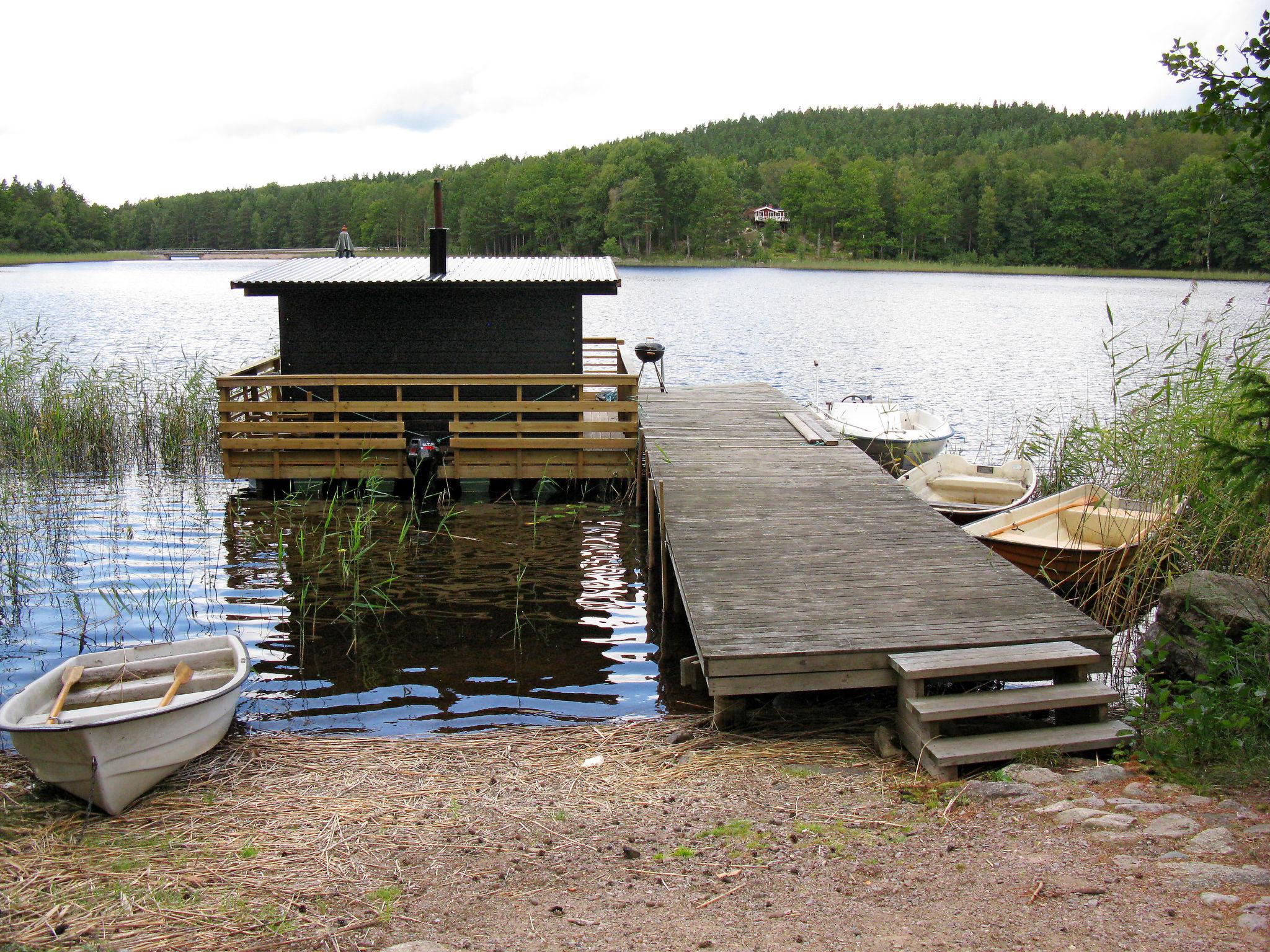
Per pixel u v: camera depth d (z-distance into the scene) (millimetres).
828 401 19969
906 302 56562
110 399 16109
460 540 11273
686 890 4004
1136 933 3350
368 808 5086
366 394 13961
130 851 4629
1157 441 9500
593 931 3691
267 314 47219
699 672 7047
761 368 27969
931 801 4801
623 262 113125
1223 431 7699
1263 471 4770
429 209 135875
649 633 8430
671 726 6301
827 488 9992
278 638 8234
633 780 5398
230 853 4570
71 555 10516
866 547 7949
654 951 3506
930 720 5281
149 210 163000
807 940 3510
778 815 4777
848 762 5523
